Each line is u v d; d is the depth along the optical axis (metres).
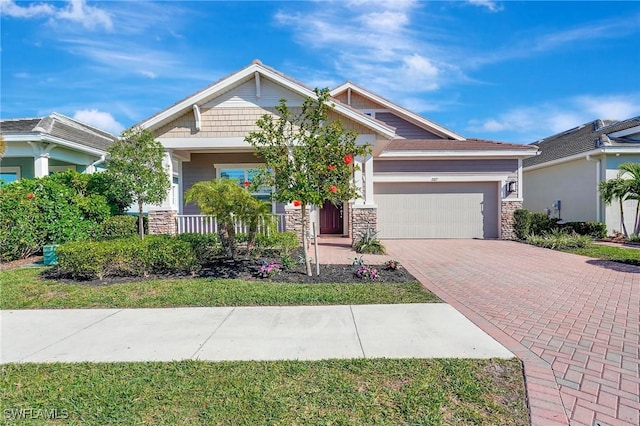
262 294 6.61
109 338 4.75
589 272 8.91
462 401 3.23
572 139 21.00
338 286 7.22
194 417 3.02
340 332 4.90
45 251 9.48
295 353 4.24
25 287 7.13
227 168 15.30
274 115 12.35
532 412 3.08
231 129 12.43
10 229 10.01
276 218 10.63
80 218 11.77
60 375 3.75
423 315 5.57
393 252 12.10
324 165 7.36
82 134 18.16
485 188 16.31
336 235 17.05
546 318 5.48
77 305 6.20
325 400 3.25
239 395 3.34
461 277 8.31
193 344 4.53
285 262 8.72
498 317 5.51
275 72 11.95
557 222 16.72
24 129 15.08
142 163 10.38
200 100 12.16
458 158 16.00
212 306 6.10
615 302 6.33
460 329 4.99
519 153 15.66
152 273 8.23
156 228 12.77
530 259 10.76
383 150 15.16
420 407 3.13
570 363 3.98
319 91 7.61
